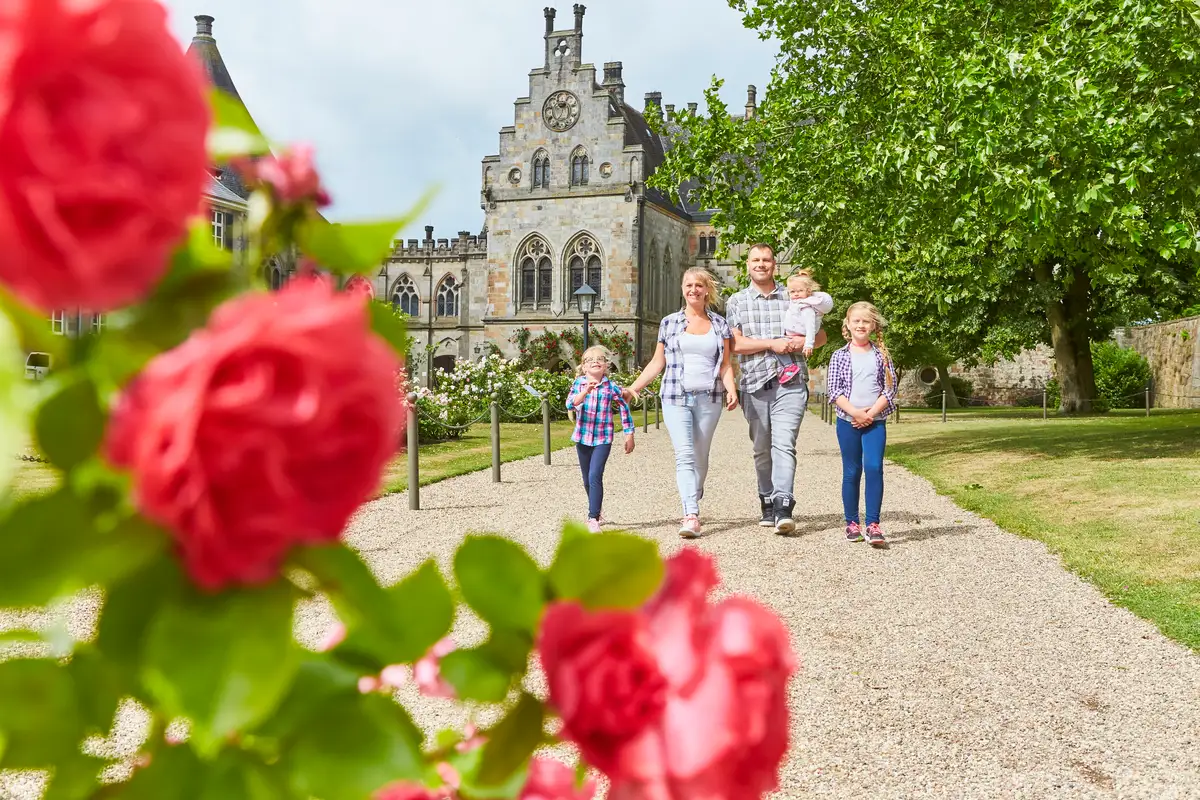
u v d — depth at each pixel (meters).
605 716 0.61
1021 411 37.94
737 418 31.70
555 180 50.12
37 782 3.09
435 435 19.75
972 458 14.06
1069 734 3.61
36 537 0.51
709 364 7.61
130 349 0.57
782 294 7.90
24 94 0.48
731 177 16.03
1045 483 10.74
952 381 52.03
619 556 0.67
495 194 50.69
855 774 3.26
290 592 0.57
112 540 0.53
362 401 0.52
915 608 5.48
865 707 3.90
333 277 0.66
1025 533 7.73
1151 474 11.03
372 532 8.02
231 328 0.50
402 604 0.65
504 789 0.73
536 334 50.09
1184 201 12.30
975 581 6.14
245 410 0.48
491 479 12.41
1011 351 33.72
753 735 0.61
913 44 12.91
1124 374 38.88
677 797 0.61
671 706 0.61
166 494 0.49
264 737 0.64
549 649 0.63
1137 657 4.56
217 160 0.63
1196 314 34.00
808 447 18.56
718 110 15.67
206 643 0.54
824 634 4.96
